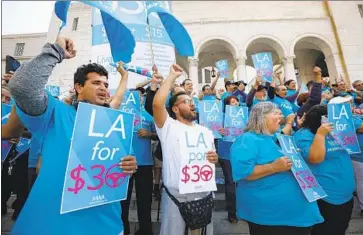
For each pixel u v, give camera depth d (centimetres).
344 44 1233
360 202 323
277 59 1612
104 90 150
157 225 298
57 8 166
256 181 183
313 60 1614
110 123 142
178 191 190
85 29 1218
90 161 128
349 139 261
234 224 296
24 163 325
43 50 125
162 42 405
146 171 282
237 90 527
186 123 214
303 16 1332
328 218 216
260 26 1310
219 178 450
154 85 284
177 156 190
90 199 123
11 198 418
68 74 1125
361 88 471
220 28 1302
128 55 224
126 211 282
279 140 198
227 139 350
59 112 135
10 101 270
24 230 114
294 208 174
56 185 120
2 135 141
